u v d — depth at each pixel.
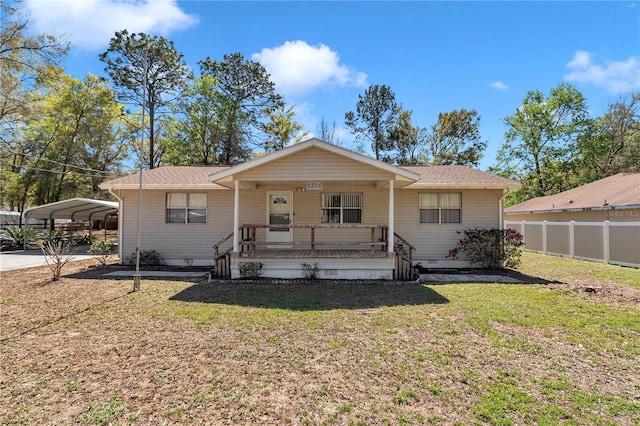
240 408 2.87
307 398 3.03
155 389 3.19
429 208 11.44
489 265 10.90
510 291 7.37
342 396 3.06
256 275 8.94
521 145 28.98
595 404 2.93
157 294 7.21
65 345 4.30
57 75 19.84
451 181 11.13
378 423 2.65
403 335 4.64
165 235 11.80
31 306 6.23
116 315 5.62
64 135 24.52
